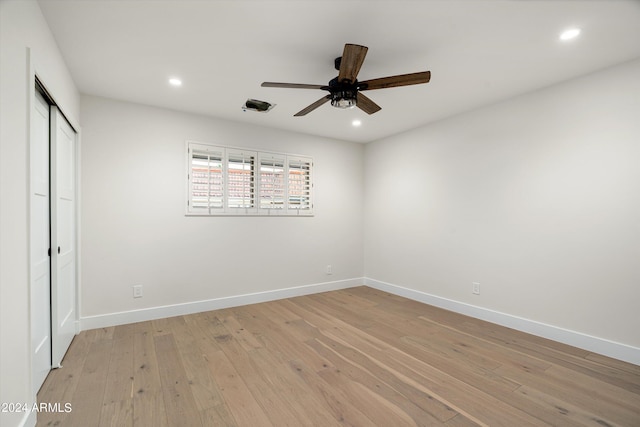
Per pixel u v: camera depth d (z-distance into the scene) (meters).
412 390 1.95
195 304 3.48
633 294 2.29
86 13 1.78
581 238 2.55
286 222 4.18
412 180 4.13
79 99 2.88
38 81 1.74
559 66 2.40
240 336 2.81
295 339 2.75
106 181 3.02
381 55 2.26
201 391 1.93
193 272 3.48
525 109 2.93
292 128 4.09
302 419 1.67
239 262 3.79
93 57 2.27
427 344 2.65
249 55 2.27
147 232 3.22
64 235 2.40
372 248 4.79
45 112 2.03
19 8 1.43
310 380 2.06
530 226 2.89
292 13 1.80
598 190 2.46
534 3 1.70
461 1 1.69
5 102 1.30
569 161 2.63
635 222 2.28
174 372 2.15
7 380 1.31
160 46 2.14
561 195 2.68
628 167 2.31
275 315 3.42
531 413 1.72
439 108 3.33
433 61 2.34
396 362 2.32
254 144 3.91
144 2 1.69
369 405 1.79
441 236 3.73
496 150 3.16
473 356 2.42
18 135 1.43
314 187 4.44
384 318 3.33
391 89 2.84
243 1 1.69
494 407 1.78
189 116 3.47
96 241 2.96
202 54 2.25
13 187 1.38
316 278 4.45
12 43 1.36
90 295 2.93
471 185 3.40
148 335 2.81
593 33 1.97
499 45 2.12
